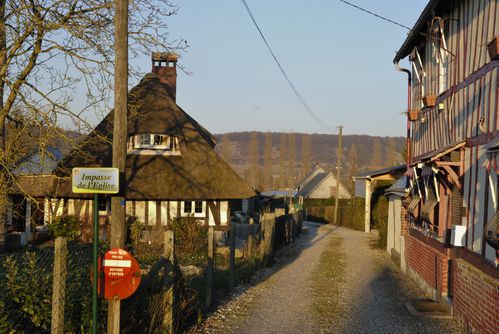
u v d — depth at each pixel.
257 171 97.94
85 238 20.36
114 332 6.02
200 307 9.67
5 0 11.87
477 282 8.04
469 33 9.66
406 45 14.78
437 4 11.04
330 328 8.74
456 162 9.70
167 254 7.65
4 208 14.41
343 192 71.00
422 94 14.37
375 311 10.15
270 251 17.02
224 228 22.00
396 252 17.78
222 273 13.42
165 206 21.55
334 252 20.95
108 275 6.00
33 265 5.99
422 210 12.59
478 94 8.95
